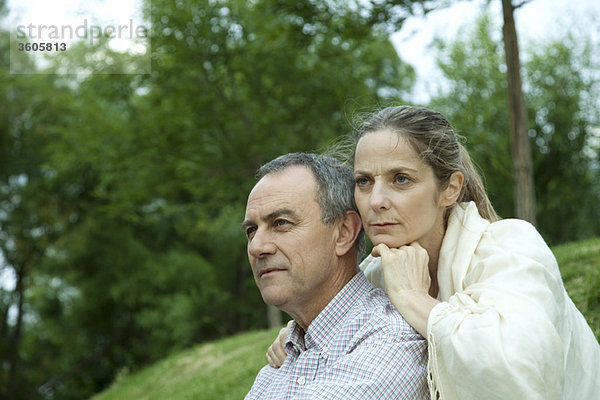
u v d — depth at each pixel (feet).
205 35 41.42
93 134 46.29
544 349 5.79
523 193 22.31
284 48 40.93
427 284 7.16
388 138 7.18
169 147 43.42
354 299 7.45
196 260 67.36
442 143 7.29
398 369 6.56
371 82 47.80
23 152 63.21
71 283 66.49
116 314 67.21
